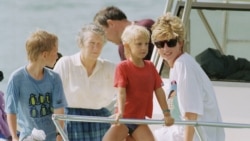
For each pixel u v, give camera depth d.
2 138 19.70
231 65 22.11
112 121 16.47
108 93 18.70
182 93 17.05
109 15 22.33
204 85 17.23
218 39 22.75
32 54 17.03
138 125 17.17
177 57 17.33
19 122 17.36
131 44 16.73
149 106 17.06
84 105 18.67
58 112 17.33
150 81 16.94
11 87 17.11
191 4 22.11
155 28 17.27
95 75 18.61
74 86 18.53
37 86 17.17
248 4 23.02
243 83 21.67
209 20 22.94
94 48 18.23
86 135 18.84
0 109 19.77
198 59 22.39
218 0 24.92
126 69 16.83
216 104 17.42
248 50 22.50
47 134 17.33
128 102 16.86
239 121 20.23
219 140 17.52
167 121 16.55
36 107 17.19
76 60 18.58
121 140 17.11
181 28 17.17
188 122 16.56
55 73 17.42
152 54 21.81
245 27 22.81
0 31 59.16
